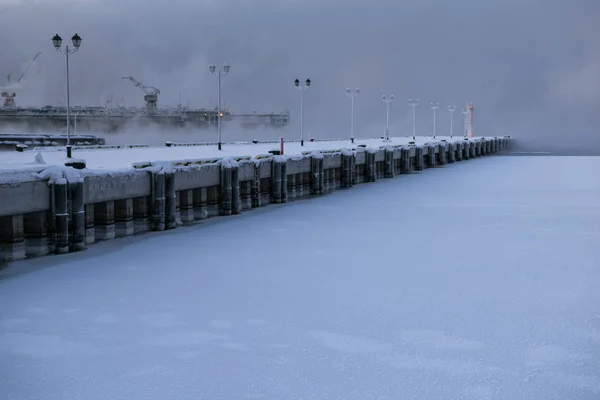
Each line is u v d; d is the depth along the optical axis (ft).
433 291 61.87
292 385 40.14
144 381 40.55
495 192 152.97
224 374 41.75
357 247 83.66
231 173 108.27
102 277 65.77
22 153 137.28
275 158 124.47
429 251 81.35
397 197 141.08
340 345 47.09
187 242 84.69
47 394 38.58
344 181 160.35
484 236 92.48
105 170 81.46
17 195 68.80
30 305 56.08
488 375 41.70
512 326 51.42
